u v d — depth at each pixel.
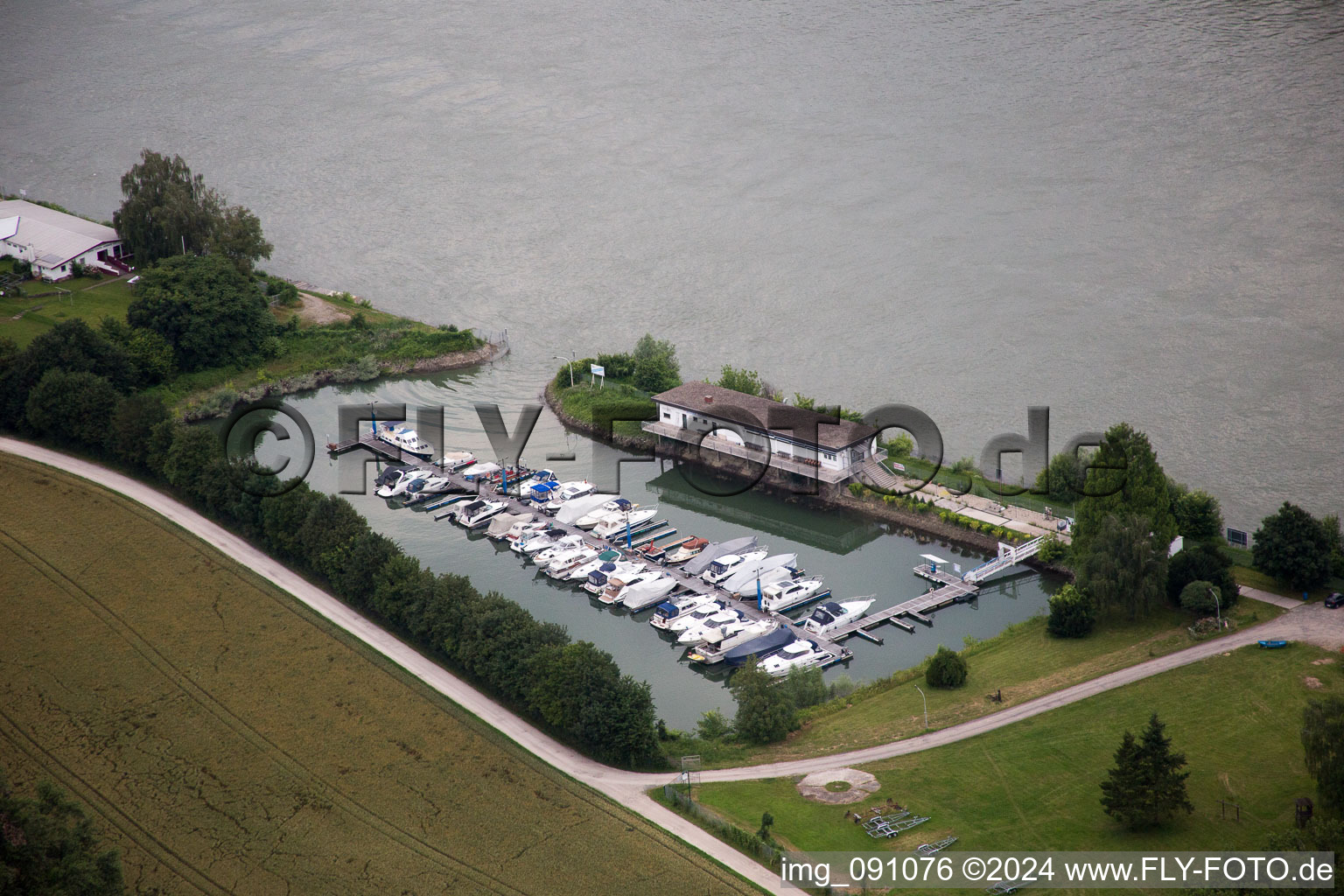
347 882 92.50
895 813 97.06
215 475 145.25
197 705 113.56
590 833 96.81
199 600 129.88
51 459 158.62
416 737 109.31
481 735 109.56
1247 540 138.38
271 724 111.19
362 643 123.19
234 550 139.75
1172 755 95.44
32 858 85.25
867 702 115.81
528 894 90.69
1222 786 97.44
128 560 137.00
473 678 118.12
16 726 110.44
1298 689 108.56
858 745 107.38
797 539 152.12
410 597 123.94
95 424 158.12
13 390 165.38
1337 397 173.75
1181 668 113.75
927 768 102.81
